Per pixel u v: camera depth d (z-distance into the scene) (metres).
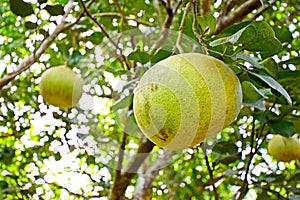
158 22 1.88
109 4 2.25
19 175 2.64
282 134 1.54
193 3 1.07
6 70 2.48
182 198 2.71
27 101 2.54
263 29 0.98
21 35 2.56
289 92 1.50
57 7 1.70
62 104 1.72
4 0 2.59
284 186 2.08
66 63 1.76
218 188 2.81
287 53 2.05
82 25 2.03
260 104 1.12
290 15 2.46
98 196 2.48
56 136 2.42
